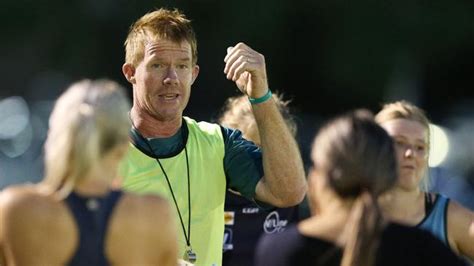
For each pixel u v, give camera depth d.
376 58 62.19
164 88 12.52
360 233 9.41
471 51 64.81
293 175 12.41
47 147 9.45
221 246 12.93
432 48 62.50
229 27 61.25
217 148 12.84
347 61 62.50
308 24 62.66
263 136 12.40
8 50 63.59
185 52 12.66
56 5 62.59
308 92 64.12
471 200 37.06
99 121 9.24
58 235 9.26
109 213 9.40
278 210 15.62
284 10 61.66
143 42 12.65
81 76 61.88
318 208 9.90
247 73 12.39
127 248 9.43
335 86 63.69
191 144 12.78
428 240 9.61
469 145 42.69
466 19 61.66
